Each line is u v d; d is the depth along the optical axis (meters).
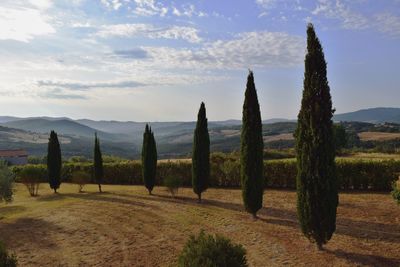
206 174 24.73
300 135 14.49
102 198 27.48
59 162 32.44
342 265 12.54
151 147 28.84
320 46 14.38
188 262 9.65
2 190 23.77
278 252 14.27
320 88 14.20
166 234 17.67
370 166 25.31
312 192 14.02
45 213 22.83
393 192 16.02
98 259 14.91
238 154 38.06
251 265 13.23
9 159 79.00
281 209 21.16
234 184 31.83
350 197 22.75
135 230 18.56
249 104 19.39
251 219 19.22
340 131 74.88
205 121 24.92
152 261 14.48
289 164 28.69
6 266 10.81
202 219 19.78
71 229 19.11
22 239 17.66
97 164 31.52
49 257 15.27
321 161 13.94
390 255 13.05
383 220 17.14
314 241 14.62
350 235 15.41
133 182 38.38
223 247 9.95
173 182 27.22
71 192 31.98
